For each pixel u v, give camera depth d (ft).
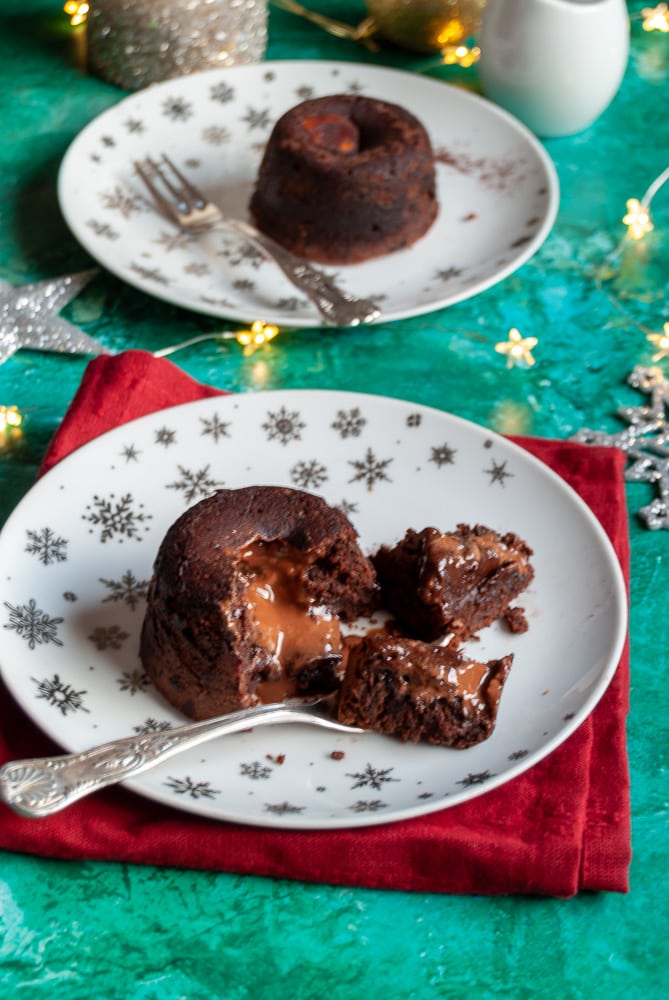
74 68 3.24
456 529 2.45
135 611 2.37
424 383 2.74
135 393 2.60
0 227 2.92
